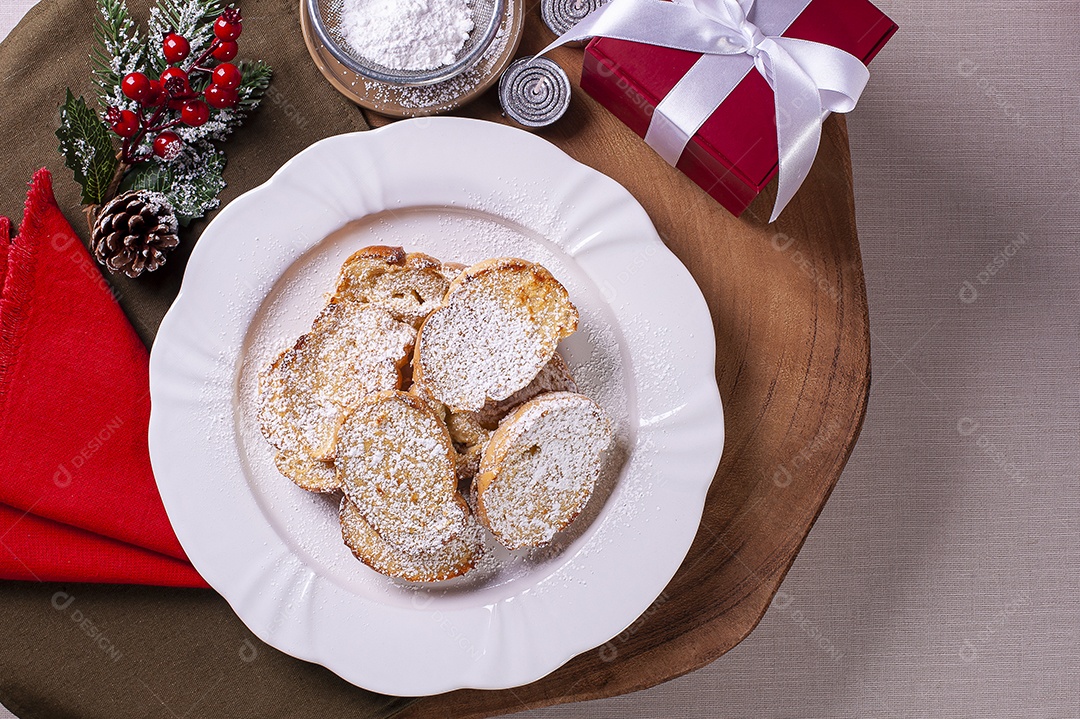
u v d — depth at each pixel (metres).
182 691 0.74
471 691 0.74
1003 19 0.83
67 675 0.73
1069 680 0.84
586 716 0.84
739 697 0.85
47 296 0.72
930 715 0.85
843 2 0.70
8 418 0.71
